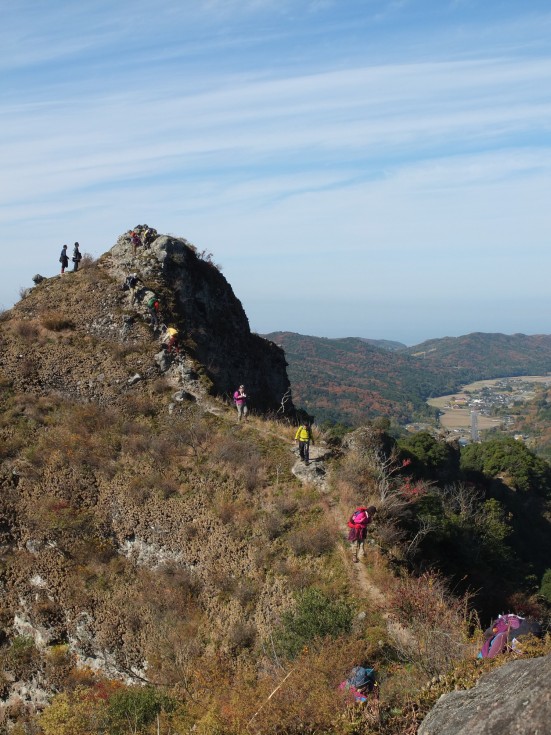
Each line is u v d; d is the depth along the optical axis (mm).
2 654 20906
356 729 9258
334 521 19781
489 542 27391
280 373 41969
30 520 23078
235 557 19672
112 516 22844
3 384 28797
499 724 6598
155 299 31844
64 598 20969
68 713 14578
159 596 19609
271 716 10508
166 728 12836
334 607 15391
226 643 17219
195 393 28469
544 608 24375
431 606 14328
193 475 23266
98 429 26406
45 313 32656
